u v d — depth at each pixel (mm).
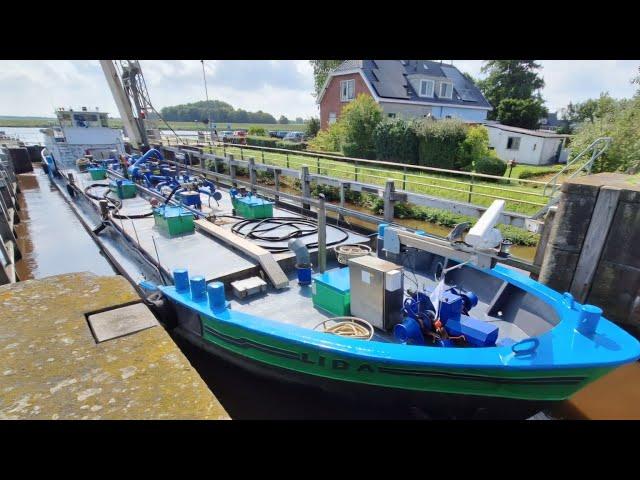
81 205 11359
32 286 1754
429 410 3111
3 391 1163
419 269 4980
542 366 2613
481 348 2857
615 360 2590
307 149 24703
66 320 1509
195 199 7945
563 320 3084
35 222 11820
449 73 29172
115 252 7098
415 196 7691
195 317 4004
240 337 3604
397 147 17000
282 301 4453
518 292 4012
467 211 6941
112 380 1218
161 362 1307
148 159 11477
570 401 3955
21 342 1375
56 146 16656
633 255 4660
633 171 10117
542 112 29766
